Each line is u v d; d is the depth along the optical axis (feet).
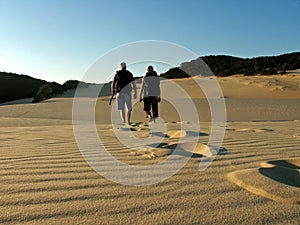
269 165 8.37
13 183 6.95
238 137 13.98
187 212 5.41
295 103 61.00
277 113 47.55
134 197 6.17
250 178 6.95
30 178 7.36
